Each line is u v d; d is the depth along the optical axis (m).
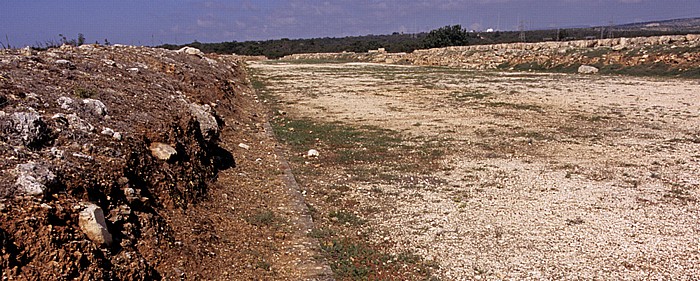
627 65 33.41
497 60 42.97
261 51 82.69
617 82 26.44
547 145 12.24
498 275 5.62
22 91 6.84
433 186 8.95
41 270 3.81
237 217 6.82
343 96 22.59
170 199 6.16
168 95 10.77
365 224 7.11
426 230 6.90
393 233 6.79
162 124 7.77
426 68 42.31
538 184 9.03
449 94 22.70
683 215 7.44
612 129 14.21
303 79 31.44
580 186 8.90
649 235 6.71
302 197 8.07
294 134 13.61
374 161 10.79
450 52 50.59
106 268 4.31
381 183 9.13
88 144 5.79
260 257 5.77
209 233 5.95
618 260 5.98
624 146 12.05
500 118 16.28
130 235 4.93
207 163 8.34
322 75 34.56
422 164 10.52
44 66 9.18
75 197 4.73
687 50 31.70
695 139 12.77
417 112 17.83
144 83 11.24
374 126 15.15
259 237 6.33
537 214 7.50
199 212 6.46
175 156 7.02
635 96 20.89
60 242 4.08
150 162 6.47
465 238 6.62
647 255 6.11
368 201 8.12
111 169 5.56
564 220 7.26
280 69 41.12
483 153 11.49
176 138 7.69
